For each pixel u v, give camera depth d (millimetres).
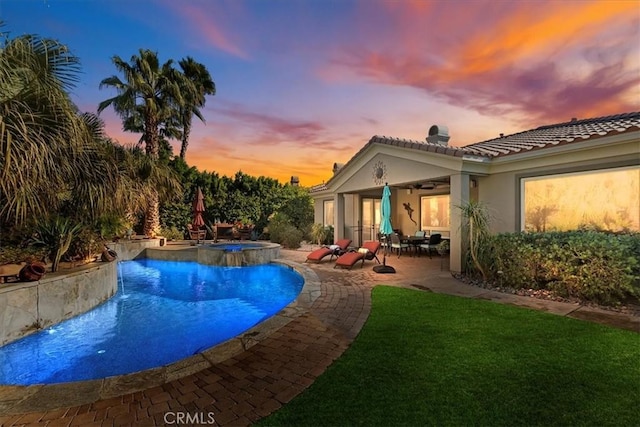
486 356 4016
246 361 4125
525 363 3811
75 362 5195
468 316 5613
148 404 3240
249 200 23234
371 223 18156
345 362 3980
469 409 2955
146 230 17562
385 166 12734
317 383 3516
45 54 5855
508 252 7832
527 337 4602
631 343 4332
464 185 9602
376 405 3059
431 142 13219
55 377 4746
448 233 14664
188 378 3734
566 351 4113
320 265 11672
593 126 10711
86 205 7828
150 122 17172
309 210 22609
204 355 4332
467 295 7164
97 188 7738
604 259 6312
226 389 3480
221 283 10672
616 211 7422
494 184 9828
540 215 8805
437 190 15188
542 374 3549
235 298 8938
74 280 6988
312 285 8344
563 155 8102
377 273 9961
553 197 8516
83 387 3582
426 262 12195
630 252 6199
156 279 11320
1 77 5129
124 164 10500
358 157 14062
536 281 7414
